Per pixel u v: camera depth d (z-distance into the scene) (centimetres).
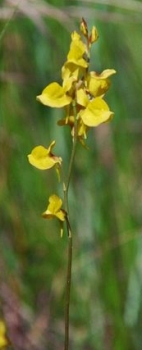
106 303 68
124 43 76
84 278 70
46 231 73
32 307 71
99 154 73
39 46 74
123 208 71
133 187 74
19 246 72
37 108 73
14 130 73
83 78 35
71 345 70
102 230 70
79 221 71
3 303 71
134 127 74
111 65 74
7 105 73
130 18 73
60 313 72
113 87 74
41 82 74
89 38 36
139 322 67
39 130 73
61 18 70
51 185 73
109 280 68
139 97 76
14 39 73
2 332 46
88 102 35
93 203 71
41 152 36
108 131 73
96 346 68
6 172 73
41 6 69
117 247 70
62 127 72
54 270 72
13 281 72
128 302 68
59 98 35
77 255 71
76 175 72
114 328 67
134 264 69
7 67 73
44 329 71
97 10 72
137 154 77
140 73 76
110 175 72
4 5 69
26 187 73
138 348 66
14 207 73
